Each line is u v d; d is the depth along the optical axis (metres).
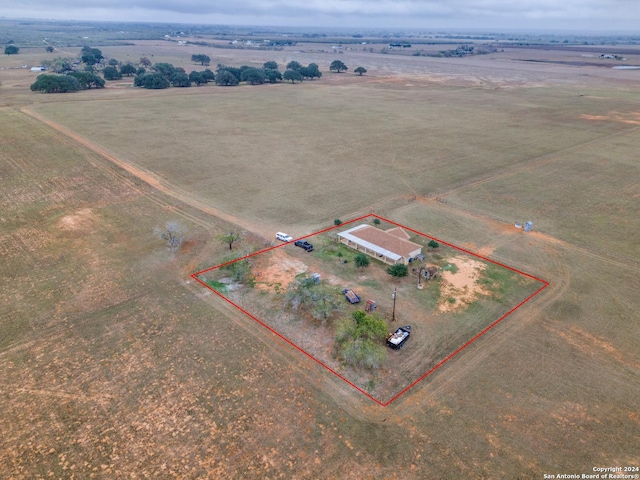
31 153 79.75
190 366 32.09
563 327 36.16
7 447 25.98
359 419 27.88
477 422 27.64
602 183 68.75
